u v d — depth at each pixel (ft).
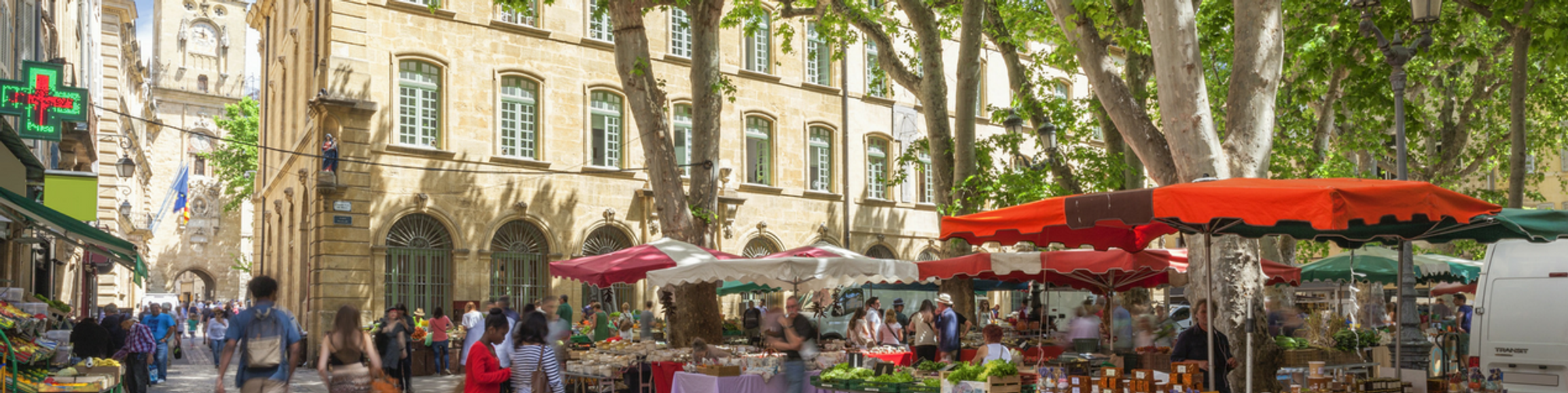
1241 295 35.35
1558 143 90.53
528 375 28.40
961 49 64.13
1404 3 46.96
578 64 88.89
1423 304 83.92
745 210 96.73
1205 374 32.83
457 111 81.97
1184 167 34.99
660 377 45.55
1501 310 34.55
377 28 78.74
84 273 118.83
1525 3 46.29
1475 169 89.71
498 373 27.86
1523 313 33.96
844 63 106.83
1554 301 33.30
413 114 80.74
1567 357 32.63
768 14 102.27
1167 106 35.27
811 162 104.27
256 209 122.83
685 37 97.19
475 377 27.84
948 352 47.70
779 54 102.27
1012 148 65.51
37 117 44.47
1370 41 47.32
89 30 106.32
